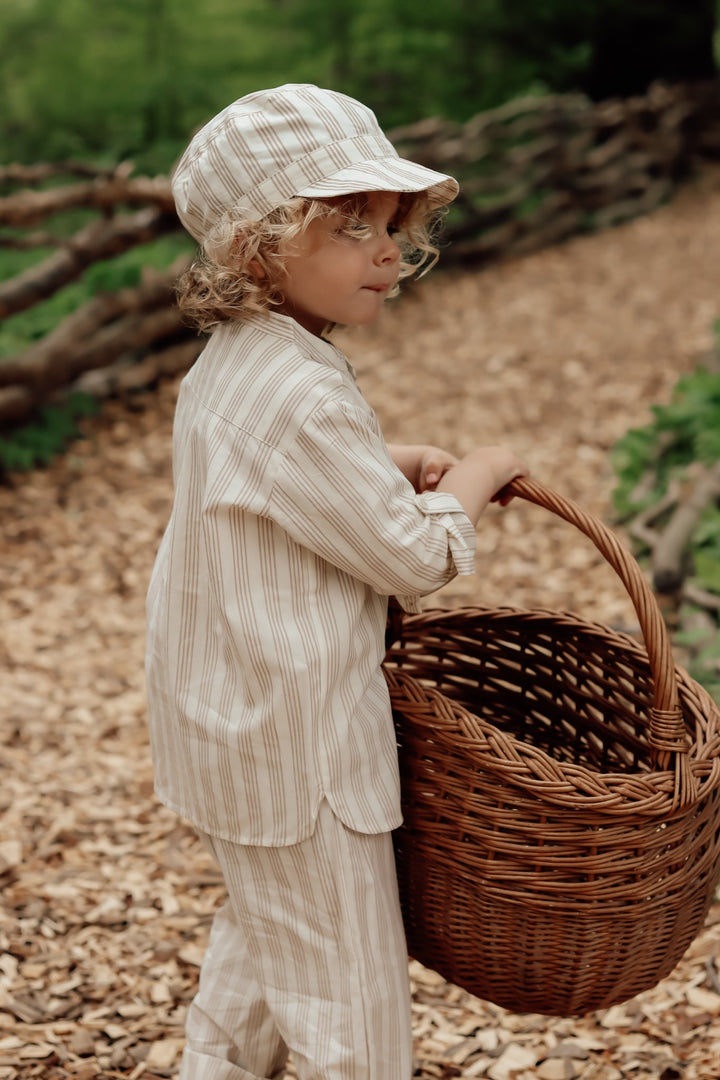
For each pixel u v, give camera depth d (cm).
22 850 273
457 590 403
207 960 181
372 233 157
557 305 732
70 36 977
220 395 158
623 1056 209
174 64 980
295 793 154
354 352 654
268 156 151
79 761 314
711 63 1155
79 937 244
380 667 167
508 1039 216
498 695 211
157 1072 209
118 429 546
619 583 398
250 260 156
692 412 484
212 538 156
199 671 161
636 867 156
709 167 1099
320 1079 157
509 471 175
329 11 1082
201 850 276
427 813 166
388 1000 158
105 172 559
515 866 159
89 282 596
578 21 1123
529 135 977
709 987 220
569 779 152
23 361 524
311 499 151
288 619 154
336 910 156
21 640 378
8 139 915
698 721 170
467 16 1119
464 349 657
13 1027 217
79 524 461
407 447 191
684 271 791
